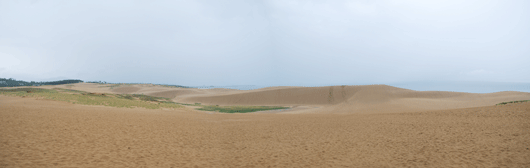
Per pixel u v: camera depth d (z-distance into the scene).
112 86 192.25
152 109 37.62
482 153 10.04
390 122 20.05
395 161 9.57
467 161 9.20
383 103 64.25
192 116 29.03
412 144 12.08
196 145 12.30
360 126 18.72
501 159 9.22
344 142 13.12
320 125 20.31
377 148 11.65
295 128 18.62
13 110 18.69
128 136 13.05
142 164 8.64
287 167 8.95
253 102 105.12
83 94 54.72
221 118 28.06
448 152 10.43
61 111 21.05
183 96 135.88
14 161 7.71
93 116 19.38
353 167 8.94
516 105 22.75
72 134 12.17
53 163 7.88
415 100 71.44
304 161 9.73
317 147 12.08
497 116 18.78
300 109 68.38
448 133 14.03
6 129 11.79
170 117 24.84
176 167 8.59
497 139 11.96
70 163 8.04
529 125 14.44
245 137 14.86
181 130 16.50
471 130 14.42
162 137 13.59
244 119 27.02
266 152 11.14
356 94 91.44
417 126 17.09
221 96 115.44
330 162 9.58
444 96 88.56
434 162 9.25
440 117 21.23
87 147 10.20
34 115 16.88
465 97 83.50
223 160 9.78
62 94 46.00
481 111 22.23
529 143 10.93
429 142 12.27
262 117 30.73
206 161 9.56
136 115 23.66
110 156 9.26
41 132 11.91
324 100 100.25
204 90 167.88
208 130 17.38
